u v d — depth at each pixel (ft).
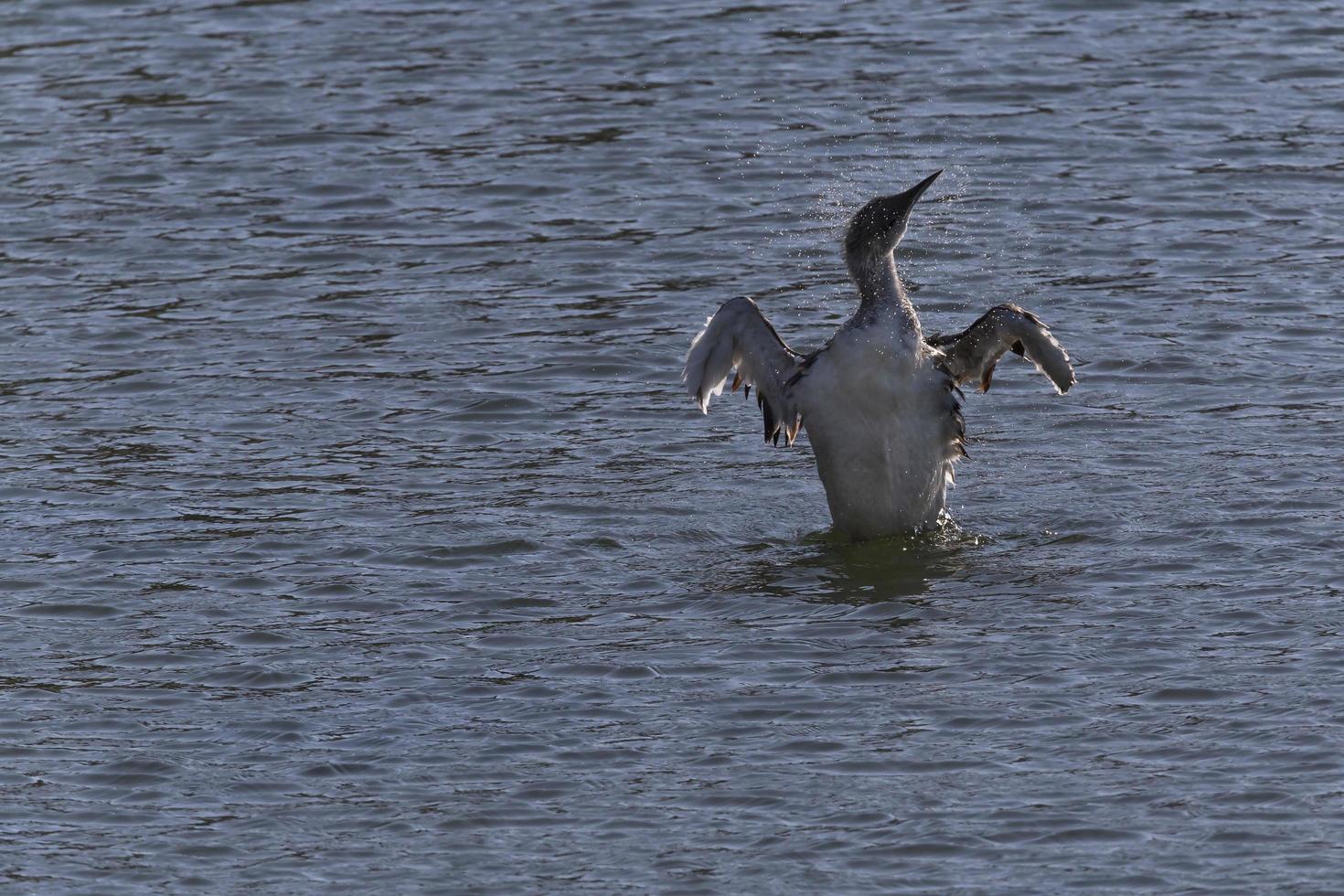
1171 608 43.70
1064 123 83.56
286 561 47.96
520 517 50.80
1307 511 48.96
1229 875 32.40
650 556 48.32
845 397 48.11
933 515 49.29
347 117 86.69
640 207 76.64
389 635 43.65
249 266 71.67
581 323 65.92
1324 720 37.73
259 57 94.89
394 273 70.74
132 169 81.41
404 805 35.81
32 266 71.77
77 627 44.21
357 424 57.72
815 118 85.10
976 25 96.89
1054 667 40.83
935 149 81.20
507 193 78.28
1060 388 50.19
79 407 59.21
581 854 33.81
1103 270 69.00
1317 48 91.86
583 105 87.40
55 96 90.27
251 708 40.01
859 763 36.88
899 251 71.15
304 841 34.58
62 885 33.19
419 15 101.04
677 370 61.87
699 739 38.11
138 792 36.50
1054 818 34.50
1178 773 35.99
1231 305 65.10
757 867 33.22
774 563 47.73
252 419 58.23
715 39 95.71
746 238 73.36
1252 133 81.76
